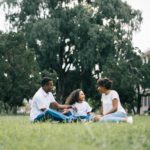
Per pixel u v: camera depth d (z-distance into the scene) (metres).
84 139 6.30
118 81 58.22
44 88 14.30
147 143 5.86
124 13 58.69
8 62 58.91
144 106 87.69
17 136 7.42
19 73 59.03
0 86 58.38
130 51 59.03
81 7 58.16
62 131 8.10
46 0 60.34
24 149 5.34
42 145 5.51
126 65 58.31
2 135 7.73
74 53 58.97
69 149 4.71
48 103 14.25
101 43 55.41
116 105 13.70
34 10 59.56
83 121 13.41
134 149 5.16
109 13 58.25
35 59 60.03
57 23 56.12
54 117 13.55
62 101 64.50
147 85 62.78
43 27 55.03
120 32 59.28
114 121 13.30
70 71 62.19
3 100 60.03
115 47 58.09
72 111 14.67
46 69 61.31
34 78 59.06
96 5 58.56
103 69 57.19
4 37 59.50
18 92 59.03
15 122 14.82
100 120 13.30
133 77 59.16
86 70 59.94
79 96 14.87
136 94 68.69
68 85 64.00
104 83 13.92
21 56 59.09
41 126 10.18
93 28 55.47
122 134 7.26
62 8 59.59
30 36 55.94
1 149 5.68
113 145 5.53
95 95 63.38
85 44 57.28
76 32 57.56
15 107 63.34
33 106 14.17
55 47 58.06
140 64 61.28
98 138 6.34
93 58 55.59
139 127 9.03
